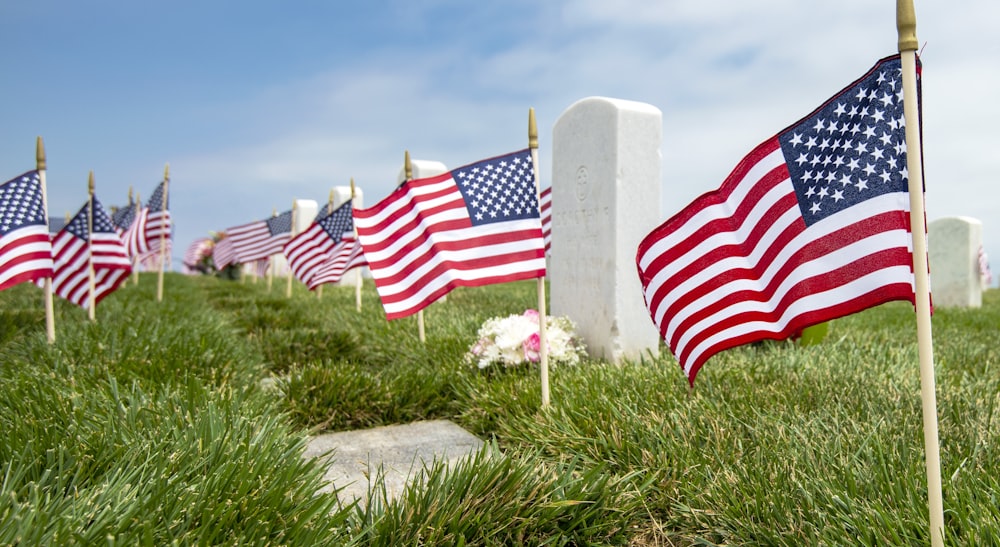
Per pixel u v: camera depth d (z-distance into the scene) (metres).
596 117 5.59
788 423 3.41
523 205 4.21
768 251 2.72
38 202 5.11
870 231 2.33
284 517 2.37
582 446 3.40
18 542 1.94
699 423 3.43
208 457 2.67
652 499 2.92
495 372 5.16
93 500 2.25
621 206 5.40
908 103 2.07
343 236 9.23
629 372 4.62
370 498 2.62
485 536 2.49
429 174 10.52
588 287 5.76
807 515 2.48
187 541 2.09
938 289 12.83
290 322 7.95
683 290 3.06
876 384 4.09
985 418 3.46
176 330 5.61
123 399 3.44
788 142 2.60
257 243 12.41
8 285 4.91
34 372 4.09
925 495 2.54
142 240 10.23
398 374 5.17
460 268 4.24
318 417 4.36
